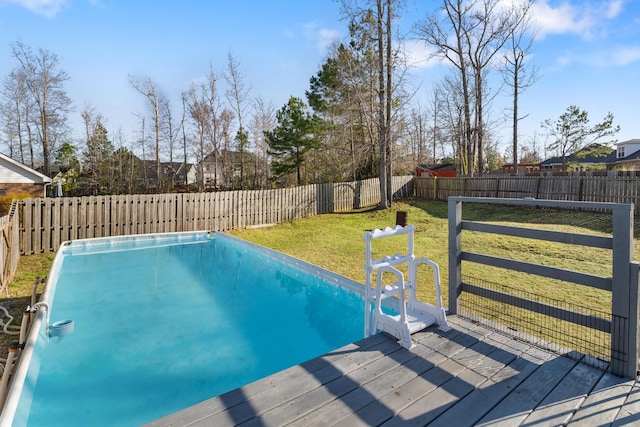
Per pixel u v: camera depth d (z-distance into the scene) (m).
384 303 4.73
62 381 3.45
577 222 9.63
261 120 28.94
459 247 3.45
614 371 2.39
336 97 20.22
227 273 7.27
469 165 19.55
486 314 4.09
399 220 3.57
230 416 1.99
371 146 16.69
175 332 4.59
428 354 2.71
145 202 9.93
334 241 9.81
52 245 8.60
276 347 4.23
